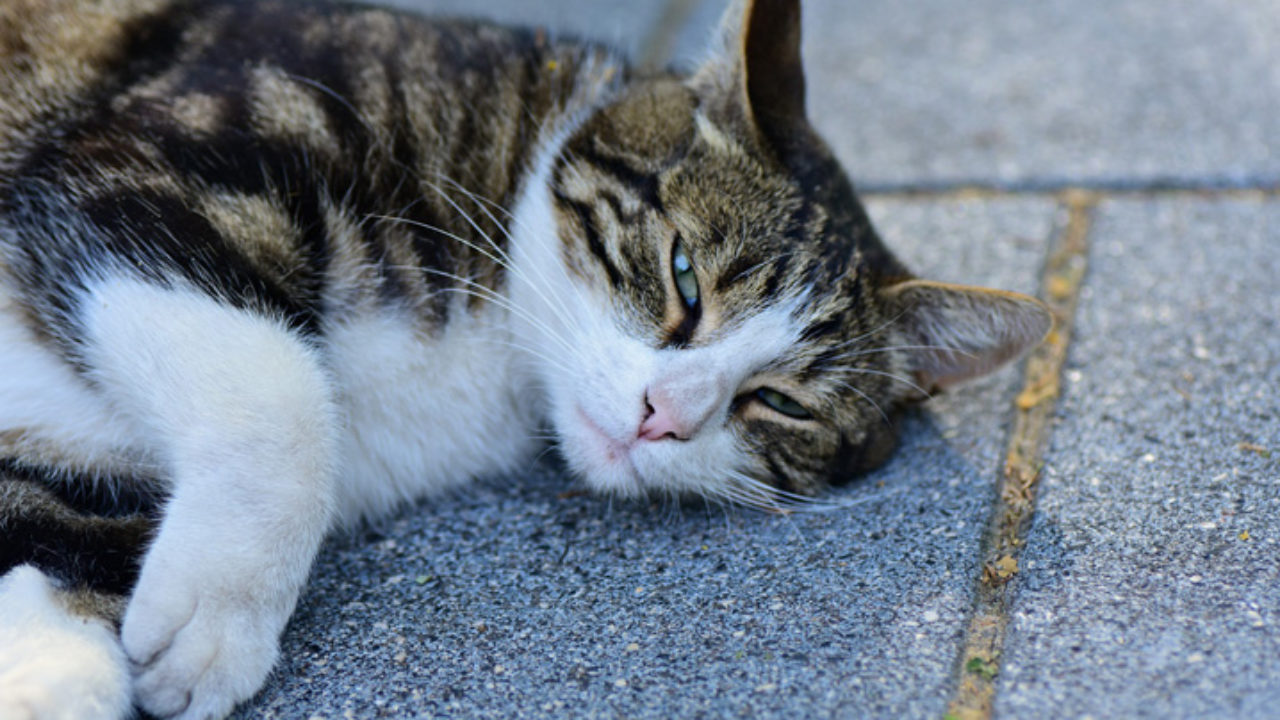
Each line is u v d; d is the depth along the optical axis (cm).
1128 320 91
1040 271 95
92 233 82
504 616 81
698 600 81
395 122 85
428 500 87
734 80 88
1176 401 87
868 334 88
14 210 83
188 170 82
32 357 83
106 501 84
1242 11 114
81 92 85
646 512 86
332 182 84
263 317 82
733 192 87
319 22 86
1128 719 76
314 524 81
